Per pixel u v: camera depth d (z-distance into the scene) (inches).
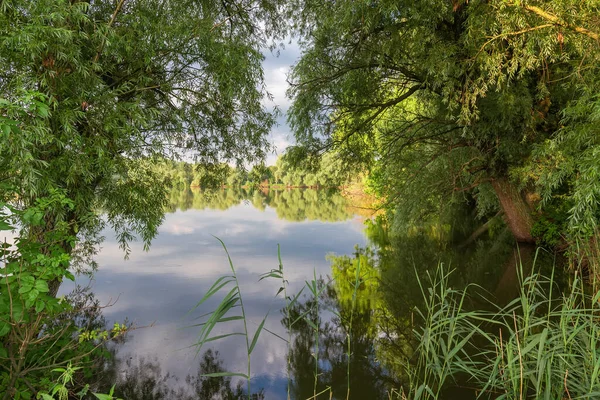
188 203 1453.0
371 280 341.4
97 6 227.6
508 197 436.5
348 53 361.4
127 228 250.5
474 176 455.8
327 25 330.0
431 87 358.6
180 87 254.5
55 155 176.1
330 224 778.8
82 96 177.9
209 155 302.0
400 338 213.0
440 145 434.0
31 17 159.0
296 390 160.2
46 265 105.2
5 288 101.6
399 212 468.8
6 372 116.5
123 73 236.7
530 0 214.4
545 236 412.8
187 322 238.2
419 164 448.8
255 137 294.5
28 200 160.1
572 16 200.4
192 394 158.4
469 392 145.9
